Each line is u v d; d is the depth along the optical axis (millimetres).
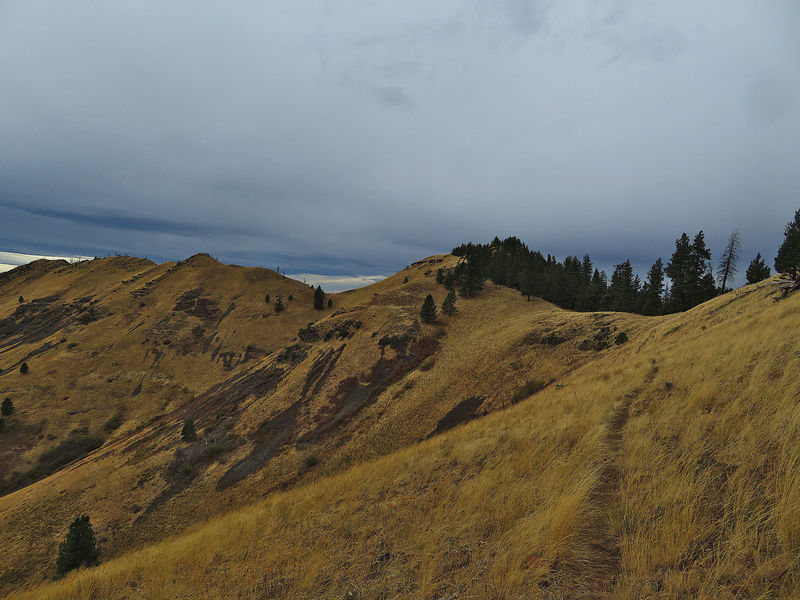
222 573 8297
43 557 27156
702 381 9305
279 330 111000
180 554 11422
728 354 10609
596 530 4875
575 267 93562
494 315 66812
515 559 4609
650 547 4074
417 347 57500
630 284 70875
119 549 27625
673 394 9555
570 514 5047
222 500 31625
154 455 42500
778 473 4227
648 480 5496
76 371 82312
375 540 7305
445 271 100562
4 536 30578
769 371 7695
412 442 32656
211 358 94062
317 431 40156
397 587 5070
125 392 78000
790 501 3646
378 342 60250
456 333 60938
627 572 3924
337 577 6129
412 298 81375
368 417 40406
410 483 11297
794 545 3338
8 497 39594
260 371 65812
